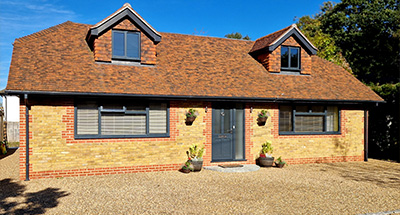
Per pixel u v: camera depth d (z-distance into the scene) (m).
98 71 11.16
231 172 11.09
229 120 12.48
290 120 13.37
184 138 11.59
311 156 13.52
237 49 15.95
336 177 10.60
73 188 8.59
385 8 33.03
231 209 6.96
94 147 10.33
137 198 7.71
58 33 13.27
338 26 34.09
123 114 10.90
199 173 10.88
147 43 12.36
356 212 6.92
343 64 25.94
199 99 11.42
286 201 7.65
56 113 9.92
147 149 11.02
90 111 10.46
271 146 12.83
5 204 7.16
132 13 11.90
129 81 11.02
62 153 9.98
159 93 10.71
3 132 19.89
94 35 11.50
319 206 7.31
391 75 33.97
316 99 12.85
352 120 14.35
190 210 6.86
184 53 14.17
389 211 6.98
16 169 11.55
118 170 10.62
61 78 10.19
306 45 14.59
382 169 12.33
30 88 9.25
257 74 13.82
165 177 10.15
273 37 14.84
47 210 6.76
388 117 15.45
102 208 6.93
